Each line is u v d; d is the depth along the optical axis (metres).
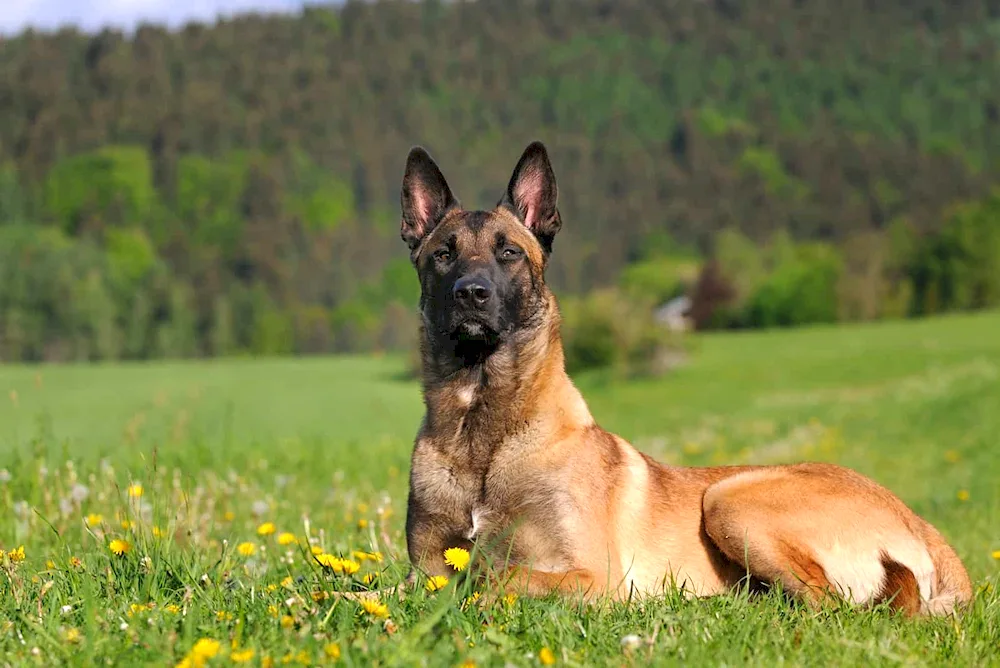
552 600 4.16
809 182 149.75
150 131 136.00
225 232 114.75
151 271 90.38
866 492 5.02
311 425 21.70
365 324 96.88
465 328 4.81
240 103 153.88
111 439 15.31
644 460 5.23
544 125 181.88
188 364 50.72
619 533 4.90
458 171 153.75
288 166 132.50
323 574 4.39
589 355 40.44
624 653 3.51
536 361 4.97
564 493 4.74
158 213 119.06
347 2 193.25
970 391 22.52
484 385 4.90
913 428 19.73
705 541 5.05
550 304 5.25
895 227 83.12
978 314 65.62
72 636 3.55
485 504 4.80
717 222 138.50
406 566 5.00
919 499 11.70
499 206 5.48
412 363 40.41
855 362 39.53
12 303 77.25
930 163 150.12
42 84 143.00
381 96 171.88
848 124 184.88
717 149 163.88
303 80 167.88
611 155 164.62
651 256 127.88
